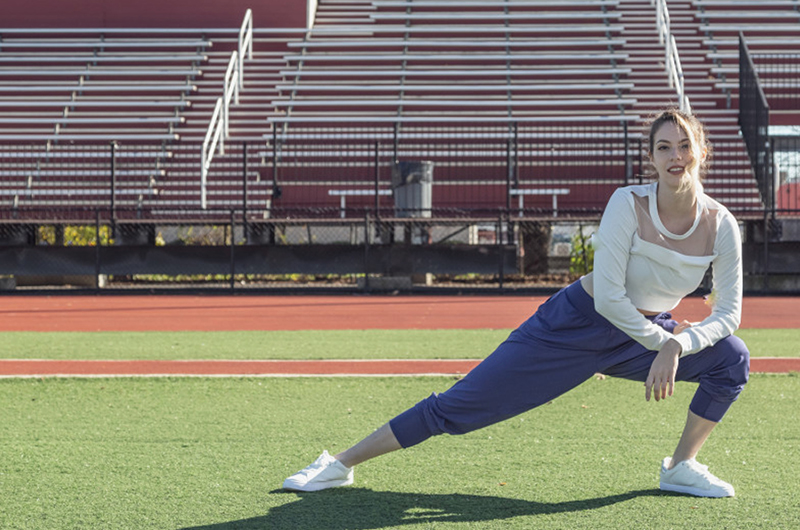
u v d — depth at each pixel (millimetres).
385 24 25500
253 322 10922
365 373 6477
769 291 15266
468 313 12047
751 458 3900
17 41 23812
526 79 23062
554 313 3188
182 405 5223
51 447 4168
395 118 21094
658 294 3129
